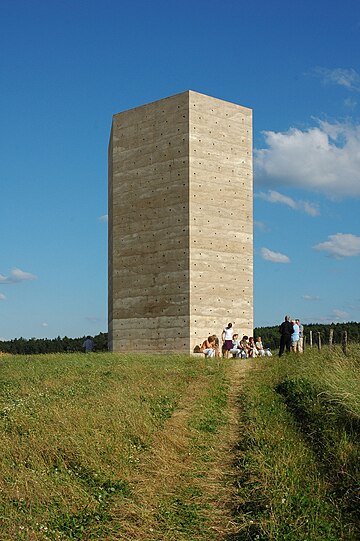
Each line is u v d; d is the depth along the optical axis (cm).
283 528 855
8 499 920
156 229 4116
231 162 4188
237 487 1059
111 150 4556
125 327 4209
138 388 1859
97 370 2436
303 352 2941
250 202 4250
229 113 4212
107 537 858
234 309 4103
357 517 912
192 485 1078
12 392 1967
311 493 980
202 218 4016
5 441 1206
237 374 2416
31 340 7106
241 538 862
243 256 4181
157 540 862
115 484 1034
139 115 4269
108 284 4716
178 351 3925
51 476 1029
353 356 2244
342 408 1416
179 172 4038
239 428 1471
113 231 4341
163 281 4047
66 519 889
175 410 1627
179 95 4084
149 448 1242
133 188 4262
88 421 1348
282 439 1282
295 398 1691
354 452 1127
